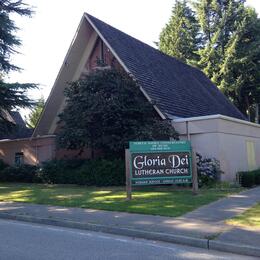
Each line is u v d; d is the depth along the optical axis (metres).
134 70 21.73
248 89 45.91
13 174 23.81
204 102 27.11
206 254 8.12
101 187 18.62
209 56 45.31
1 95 23.02
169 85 24.30
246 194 15.25
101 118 18.95
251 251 8.07
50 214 12.02
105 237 9.55
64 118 19.91
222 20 46.44
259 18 45.31
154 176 15.01
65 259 7.56
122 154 20.05
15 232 10.03
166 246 8.73
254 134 24.23
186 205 12.68
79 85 20.08
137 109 19.00
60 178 21.45
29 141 26.88
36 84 24.45
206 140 19.52
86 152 23.58
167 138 19.31
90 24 23.11
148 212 11.77
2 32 23.19
